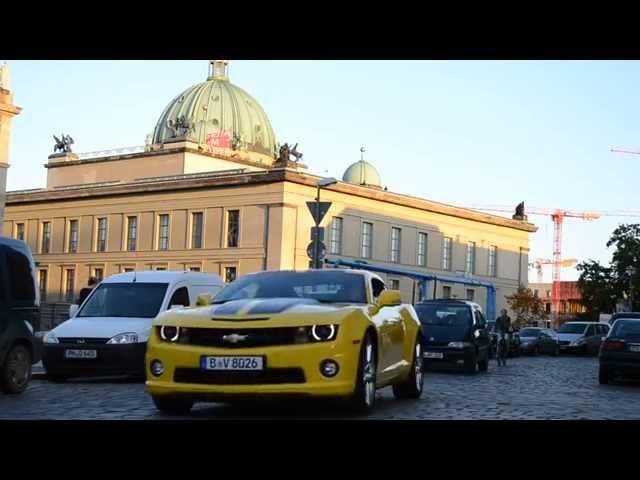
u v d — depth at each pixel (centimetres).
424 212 7394
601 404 1226
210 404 1019
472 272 7912
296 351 811
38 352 1250
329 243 6506
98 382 1495
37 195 7606
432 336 2169
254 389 805
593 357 4416
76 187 7356
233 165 7688
